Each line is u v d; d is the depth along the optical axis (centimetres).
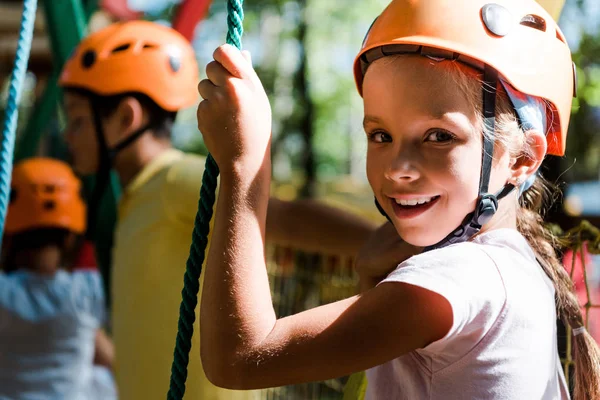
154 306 260
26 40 190
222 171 148
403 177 148
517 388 141
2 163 186
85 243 443
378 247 196
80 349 407
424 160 147
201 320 144
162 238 263
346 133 1346
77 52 308
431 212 149
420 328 137
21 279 400
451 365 143
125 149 294
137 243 268
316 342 138
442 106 146
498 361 141
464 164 147
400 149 149
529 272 152
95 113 295
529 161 157
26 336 394
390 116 150
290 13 1215
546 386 148
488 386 141
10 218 408
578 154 673
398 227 153
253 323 140
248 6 1205
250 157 148
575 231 210
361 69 168
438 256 144
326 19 1200
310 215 249
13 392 390
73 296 406
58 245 410
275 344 139
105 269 346
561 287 168
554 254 172
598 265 346
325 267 343
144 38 305
